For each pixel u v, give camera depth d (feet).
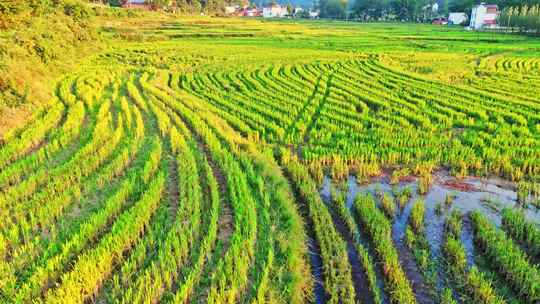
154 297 33.73
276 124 82.74
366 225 45.93
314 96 104.99
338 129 78.59
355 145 70.18
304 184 54.95
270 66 151.53
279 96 102.99
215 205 46.93
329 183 58.80
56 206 45.47
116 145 66.80
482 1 452.76
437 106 94.07
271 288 35.32
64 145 65.62
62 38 150.51
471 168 63.67
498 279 38.11
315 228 44.73
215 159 62.18
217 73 135.33
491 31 349.20
